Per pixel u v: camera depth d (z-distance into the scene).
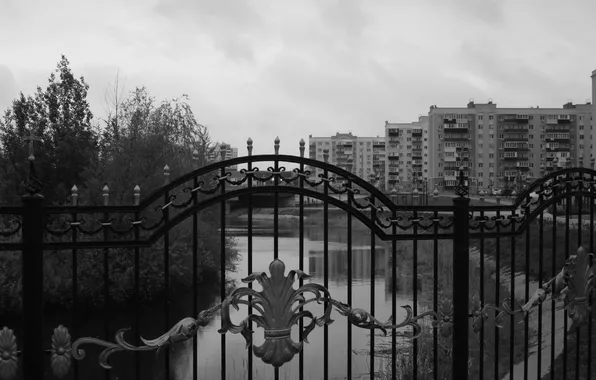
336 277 25.11
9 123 25.56
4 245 3.94
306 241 41.41
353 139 94.12
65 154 24.00
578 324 5.96
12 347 3.97
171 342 4.34
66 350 4.07
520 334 14.49
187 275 20.52
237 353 15.23
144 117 22.22
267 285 4.57
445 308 5.27
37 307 3.99
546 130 73.88
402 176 91.69
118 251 16.81
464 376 5.16
